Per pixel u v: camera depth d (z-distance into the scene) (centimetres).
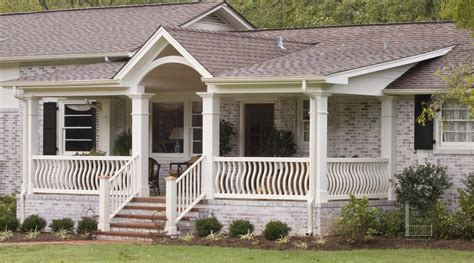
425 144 2914
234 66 2866
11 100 3597
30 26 3850
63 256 2467
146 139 2992
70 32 3669
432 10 4641
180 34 2886
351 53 3000
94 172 3055
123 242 2766
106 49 3341
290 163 2778
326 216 2720
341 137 3100
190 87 3272
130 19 3678
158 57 2916
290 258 2402
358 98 3066
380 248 2583
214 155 2858
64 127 3569
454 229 2702
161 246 2644
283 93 2808
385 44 3112
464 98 2431
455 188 2878
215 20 3656
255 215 2786
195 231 2803
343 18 4934
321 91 2700
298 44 3278
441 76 2903
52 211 3089
